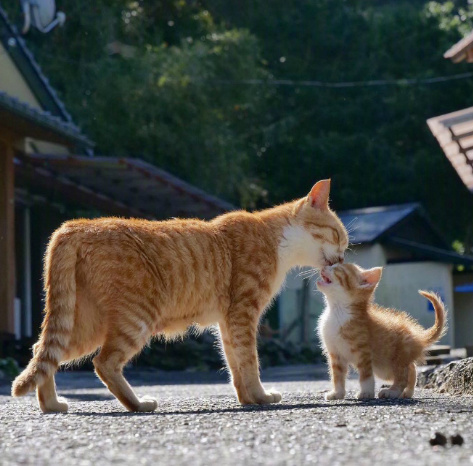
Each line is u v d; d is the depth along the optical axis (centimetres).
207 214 1994
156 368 1783
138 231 599
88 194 1880
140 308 582
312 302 2527
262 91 3114
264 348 2042
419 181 3444
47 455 365
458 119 1002
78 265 580
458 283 2702
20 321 1877
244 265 641
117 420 485
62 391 1047
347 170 3484
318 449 371
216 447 381
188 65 2677
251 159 3328
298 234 696
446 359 1096
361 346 668
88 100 2533
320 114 3597
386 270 2445
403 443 385
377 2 4231
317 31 3706
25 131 1505
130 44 2888
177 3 3198
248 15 3684
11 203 1529
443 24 3694
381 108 3569
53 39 2562
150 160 2595
